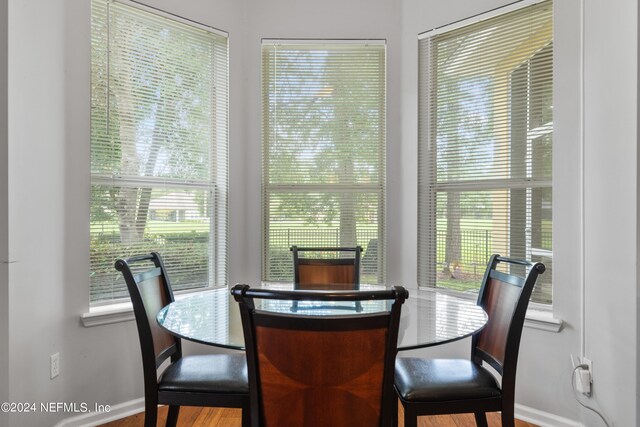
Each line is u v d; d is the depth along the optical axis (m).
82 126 1.96
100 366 1.99
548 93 2.04
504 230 2.20
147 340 1.44
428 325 1.43
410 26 2.55
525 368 2.04
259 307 1.66
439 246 2.45
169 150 2.32
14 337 1.59
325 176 2.63
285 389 1.02
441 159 2.44
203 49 2.47
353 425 1.01
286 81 2.63
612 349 1.66
